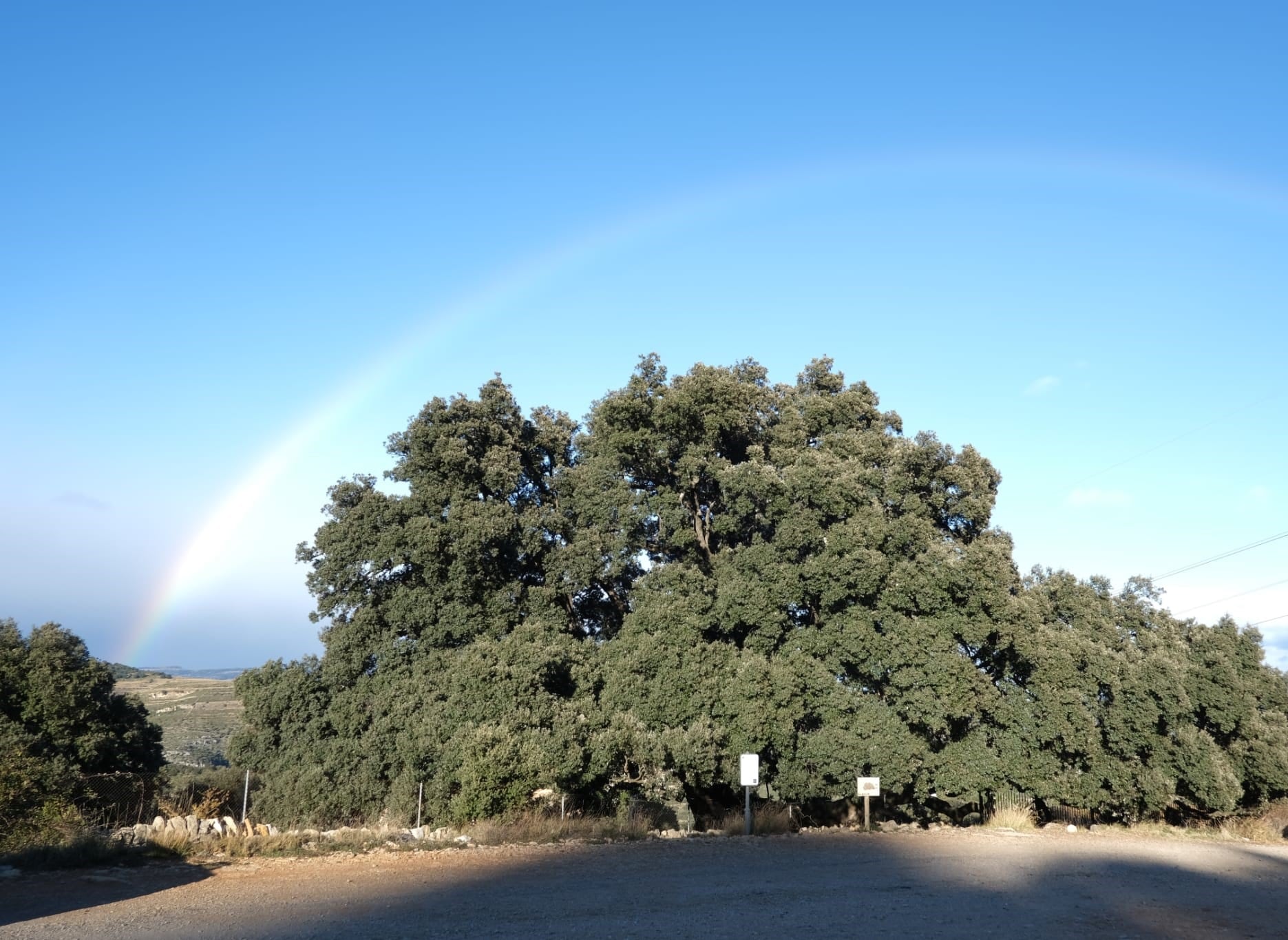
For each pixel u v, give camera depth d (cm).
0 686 3150
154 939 1027
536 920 1178
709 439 3359
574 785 2386
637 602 3170
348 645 3297
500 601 3312
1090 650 3133
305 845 1822
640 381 3431
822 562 2894
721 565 3188
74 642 3428
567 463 3916
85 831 1706
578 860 1806
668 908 1294
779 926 1183
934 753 2883
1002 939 1139
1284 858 2405
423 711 2747
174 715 7294
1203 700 3397
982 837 2569
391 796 2597
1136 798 3173
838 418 3566
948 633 2888
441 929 1104
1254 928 1283
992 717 2945
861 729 2722
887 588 2895
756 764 2497
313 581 3431
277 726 3288
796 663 2806
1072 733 2942
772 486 3030
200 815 2192
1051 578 3525
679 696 2717
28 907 1225
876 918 1260
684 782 2714
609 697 2761
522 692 2558
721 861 1861
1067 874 1817
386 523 3394
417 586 3334
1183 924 1290
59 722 3162
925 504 3216
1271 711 3656
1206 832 3384
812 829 2647
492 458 3484
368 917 1177
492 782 2164
